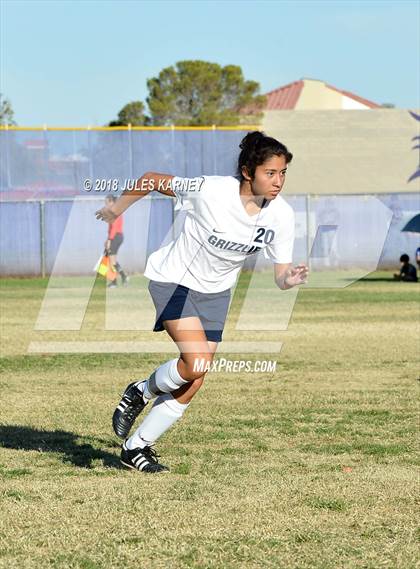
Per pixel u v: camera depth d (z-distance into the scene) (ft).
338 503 50.72
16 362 110.93
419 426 74.23
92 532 46.11
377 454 64.28
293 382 96.32
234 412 80.18
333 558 42.57
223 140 316.19
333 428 73.36
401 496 52.19
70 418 77.36
